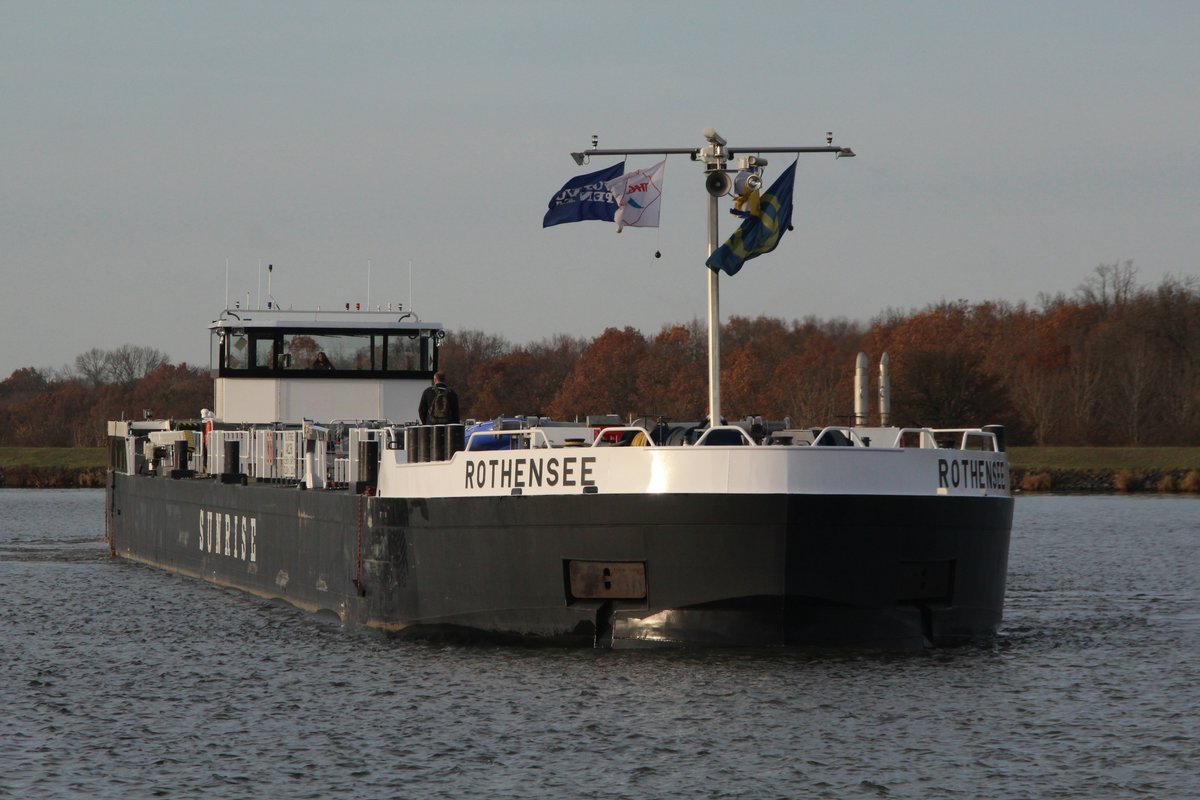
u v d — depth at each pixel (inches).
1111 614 2915.8
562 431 2377.0
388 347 3624.5
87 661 2300.7
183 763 1651.1
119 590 3294.8
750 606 1985.7
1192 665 2217.0
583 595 2071.9
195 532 3526.1
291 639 2469.2
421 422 2448.3
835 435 2145.7
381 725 1798.7
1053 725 1793.8
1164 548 4628.4
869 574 2010.3
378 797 1518.2
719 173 2224.4
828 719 1791.3
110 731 1802.4
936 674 2010.3
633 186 2279.8
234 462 3336.6
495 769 1609.3
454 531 2188.7
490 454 2137.1
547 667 2028.8
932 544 2048.5
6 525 5807.1
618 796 1517.0
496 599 2139.5
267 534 2974.9
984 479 2182.6
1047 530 5487.2
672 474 1979.6
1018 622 2775.6
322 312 3641.7
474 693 1935.3
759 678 1962.4
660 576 2005.4
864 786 1547.7
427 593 2258.9
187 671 2192.4
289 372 3597.4
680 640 2011.6
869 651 2050.9
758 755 1651.1
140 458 4178.2
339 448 2878.9
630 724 1769.2
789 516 1952.5
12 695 2026.3
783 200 2207.2
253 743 1732.3
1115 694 1983.3
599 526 2015.3
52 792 1542.8
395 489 2365.9
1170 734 1761.8
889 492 2000.5
